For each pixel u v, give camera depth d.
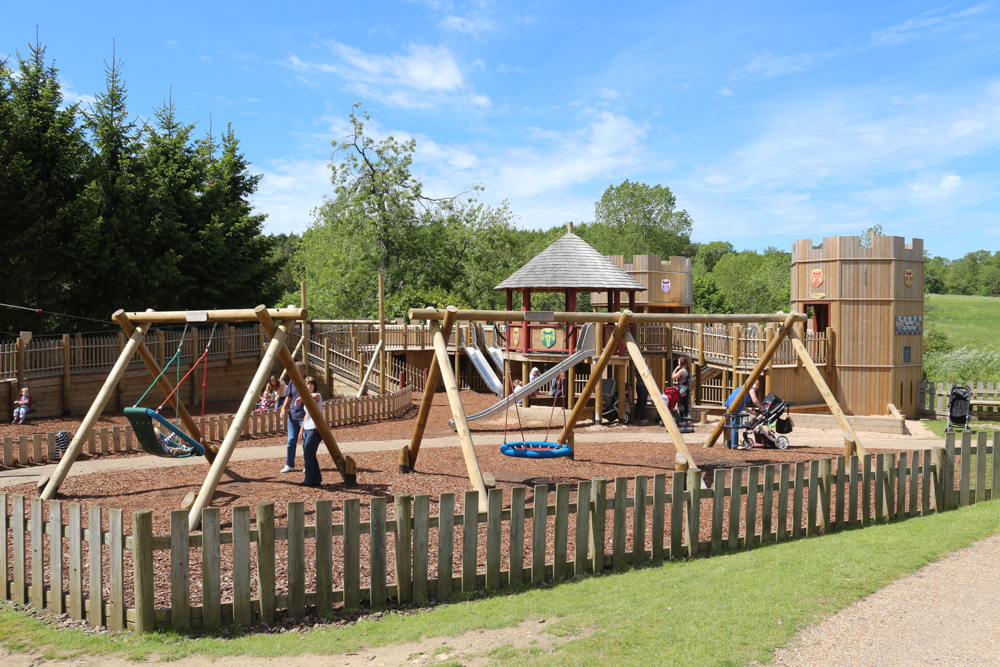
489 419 22.11
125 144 29.47
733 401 15.79
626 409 22.81
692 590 6.61
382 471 12.64
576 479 12.23
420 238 43.91
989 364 33.38
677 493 8.09
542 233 99.75
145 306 27.89
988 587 6.53
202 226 30.34
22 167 24.19
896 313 23.98
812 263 24.91
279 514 9.38
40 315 26.34
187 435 11.66
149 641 6.00
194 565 7.54
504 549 8.05
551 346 22.88
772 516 9.49
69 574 6.82
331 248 43.19
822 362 24.52
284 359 10.68
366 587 6.70
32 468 13.77
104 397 11.51
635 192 84.12
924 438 18.80
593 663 4.99
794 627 5.54
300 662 5.50
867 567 7.13
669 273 35.09
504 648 5.43
